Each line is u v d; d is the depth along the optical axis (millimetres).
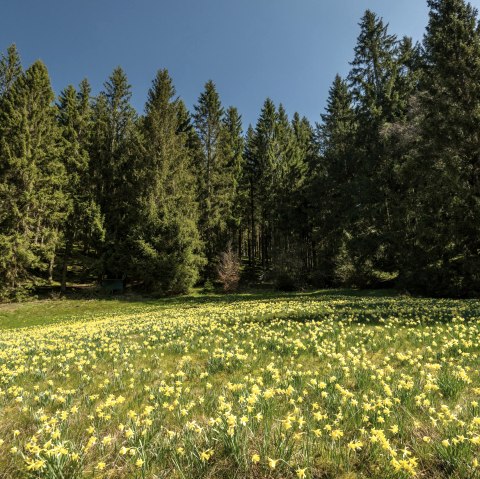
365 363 5262
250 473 2664
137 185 37469
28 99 31797
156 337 8680
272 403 3756
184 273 34500
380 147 30859
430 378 4160
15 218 29594
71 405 4301
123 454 3021
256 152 50406
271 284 39312
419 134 24953
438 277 21719
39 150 30984
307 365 5590
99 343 8953
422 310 10805
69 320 22609
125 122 41406
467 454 2600
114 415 3867
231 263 37000
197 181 43719
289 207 41719
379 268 30328
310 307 14008
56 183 32812
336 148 40438
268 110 49312
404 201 26250
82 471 2764
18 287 30234
